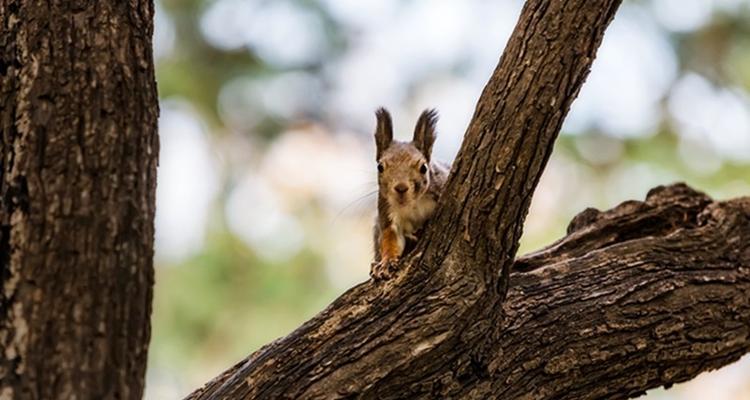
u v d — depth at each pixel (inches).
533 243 782.5
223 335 751.1
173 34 831.1
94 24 273.0
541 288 347.9
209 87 821.9
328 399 300.5
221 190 805.2
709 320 357.1
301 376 303.9
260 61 832.9
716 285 364.2
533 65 303.7
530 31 305.7
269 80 829.8
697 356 354.9
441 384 312.8
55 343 239.6
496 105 308.0
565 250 390.3
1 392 235.5
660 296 354.3
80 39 270.4
